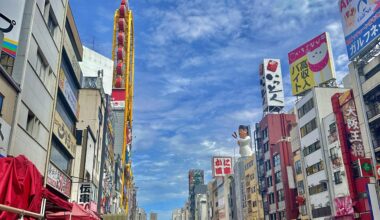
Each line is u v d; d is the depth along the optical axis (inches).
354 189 1535.4
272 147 2603.3
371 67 1441.9
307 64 2138.3
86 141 1449.3
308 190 2010.3
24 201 360.5
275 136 2657.5
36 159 805.2
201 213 5885.8
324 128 1846.7
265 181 2711.6
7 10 678.5
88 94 1678.2
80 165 1409.9
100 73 1977.1
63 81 1068.5
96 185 1676.9
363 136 1462.8
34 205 383.6
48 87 901.2
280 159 2429.9
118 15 3978.8
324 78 2012.8
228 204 3919.8
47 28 868.0
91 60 2327.8
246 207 3208.7
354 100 1540.4
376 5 1392.7
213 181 4795.8
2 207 290.4
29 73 748.6
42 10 826.8
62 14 1007.6
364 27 1454.2
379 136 1417.3
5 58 681.6
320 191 1875.0
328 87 1975.9
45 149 871.1
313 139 1956.2
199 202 6063.0
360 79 1502.2
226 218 3961.6
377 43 1413.6
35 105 794.8
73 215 645.3
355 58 1535.4
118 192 2755.9
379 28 1365.7
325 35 2046.0
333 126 1749.5
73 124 1262.3
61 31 997.8
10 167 345.7
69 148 1172.5
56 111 1002.7
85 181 1398.9
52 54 917.2
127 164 3496.6
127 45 3838.6
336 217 1697.8
